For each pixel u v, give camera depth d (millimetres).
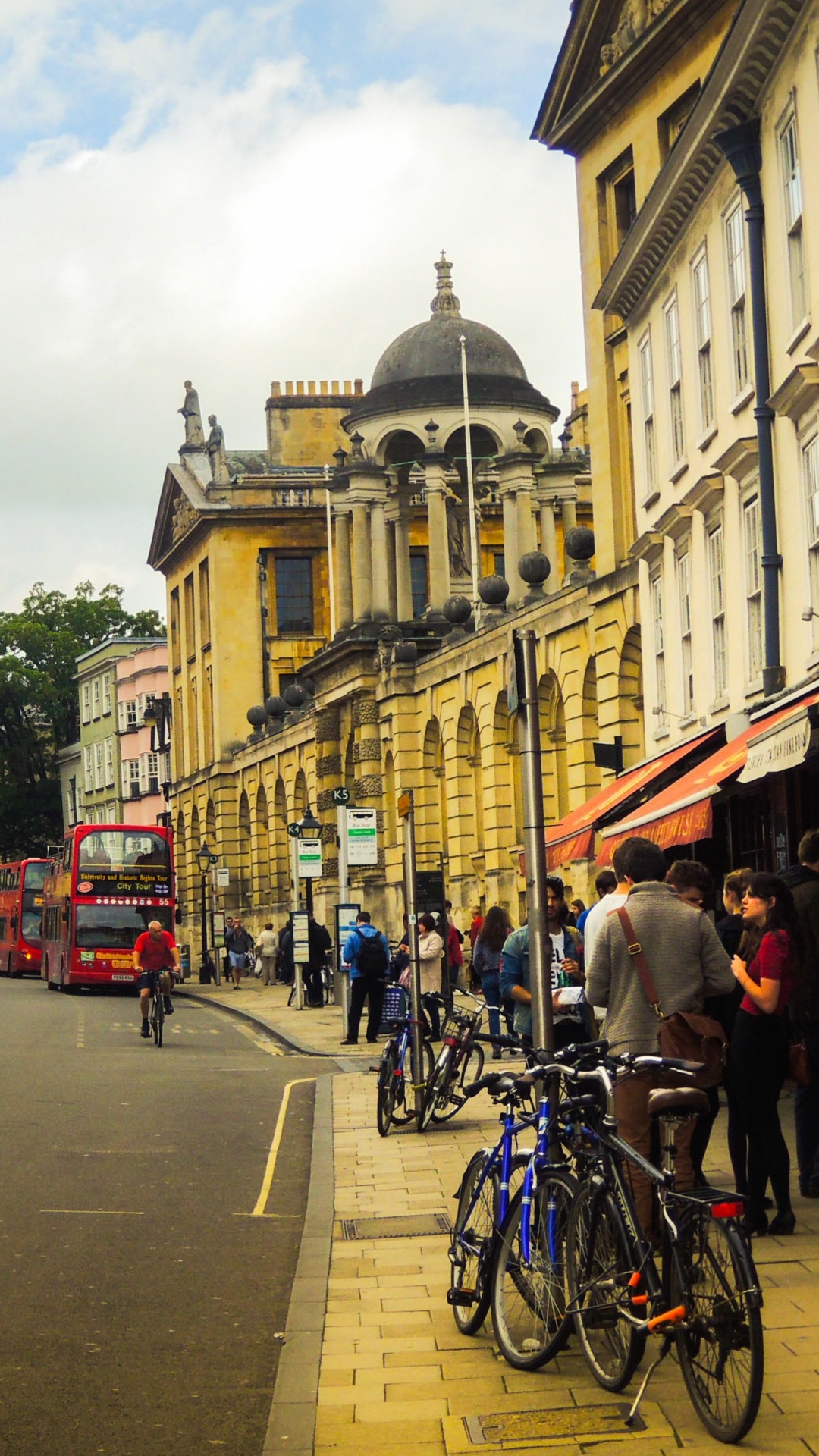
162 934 32688
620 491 34750
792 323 21172
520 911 43688
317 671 58406
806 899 11703
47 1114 19859
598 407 35188
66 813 119438
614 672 34500
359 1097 21344
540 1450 7082
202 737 83688
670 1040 9266
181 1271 11219
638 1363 7598
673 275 27156
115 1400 8273
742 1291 6945
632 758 34312
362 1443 7312
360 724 54688
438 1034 20703
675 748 23625
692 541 26656
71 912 53750
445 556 54156
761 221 22203
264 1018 38562
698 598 26500
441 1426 7508
